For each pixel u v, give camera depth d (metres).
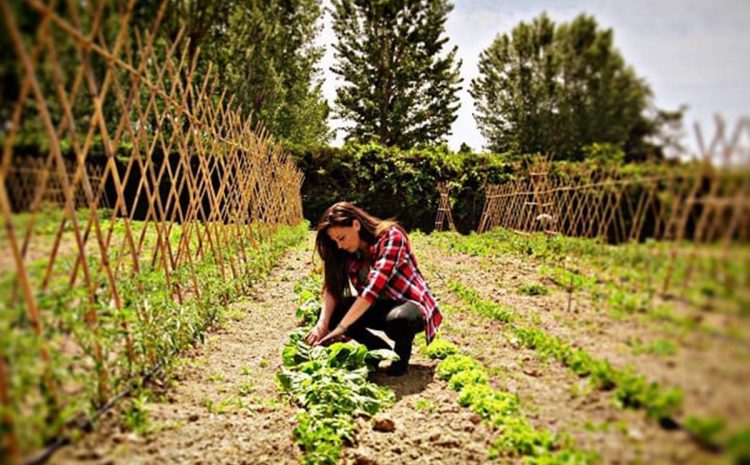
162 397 3.73
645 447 1.98
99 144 4.24
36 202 2.77
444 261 10.46
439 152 19.97
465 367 4.44
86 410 2.93
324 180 20.31
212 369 4.54
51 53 2.71
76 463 2.63
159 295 4.23
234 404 3.85
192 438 3.25
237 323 6.09
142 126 4.49
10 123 2.47
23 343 2.39
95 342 3.21
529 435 2.94
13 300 2.50
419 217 19.91
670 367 2.02
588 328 2.88
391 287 4.72
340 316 5.01
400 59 24.81
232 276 7.55
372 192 20.03
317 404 3.81
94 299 3.36
